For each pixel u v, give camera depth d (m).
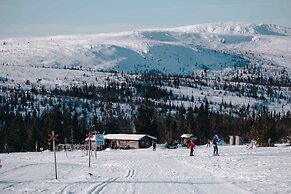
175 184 22.09
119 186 21.75
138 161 41.81
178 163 37.06
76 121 126.94
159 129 130.00
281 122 129.25
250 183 21.66
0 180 28.75
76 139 125.62
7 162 51.91
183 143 111.19
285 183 21.17
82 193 19.73
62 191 20.45
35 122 124.06
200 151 59.47
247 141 111.38
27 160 56.38
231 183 21.83
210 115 142.62
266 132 93.12
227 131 136.25
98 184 22.75
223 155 45.06
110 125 132.38
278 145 82.56
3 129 126.12
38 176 31.61
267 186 20.36
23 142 120.88
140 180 24.31
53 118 124.38
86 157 58.09
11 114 152.00
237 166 31.44
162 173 29.00
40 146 120.38
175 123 131.25
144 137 104.31
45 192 20.56
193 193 18.97
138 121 119.44
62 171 35.12
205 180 23.67
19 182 26.25
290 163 32.12
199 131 130.25
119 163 41.12
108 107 175.50
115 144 103.94
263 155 42.41
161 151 66.25
